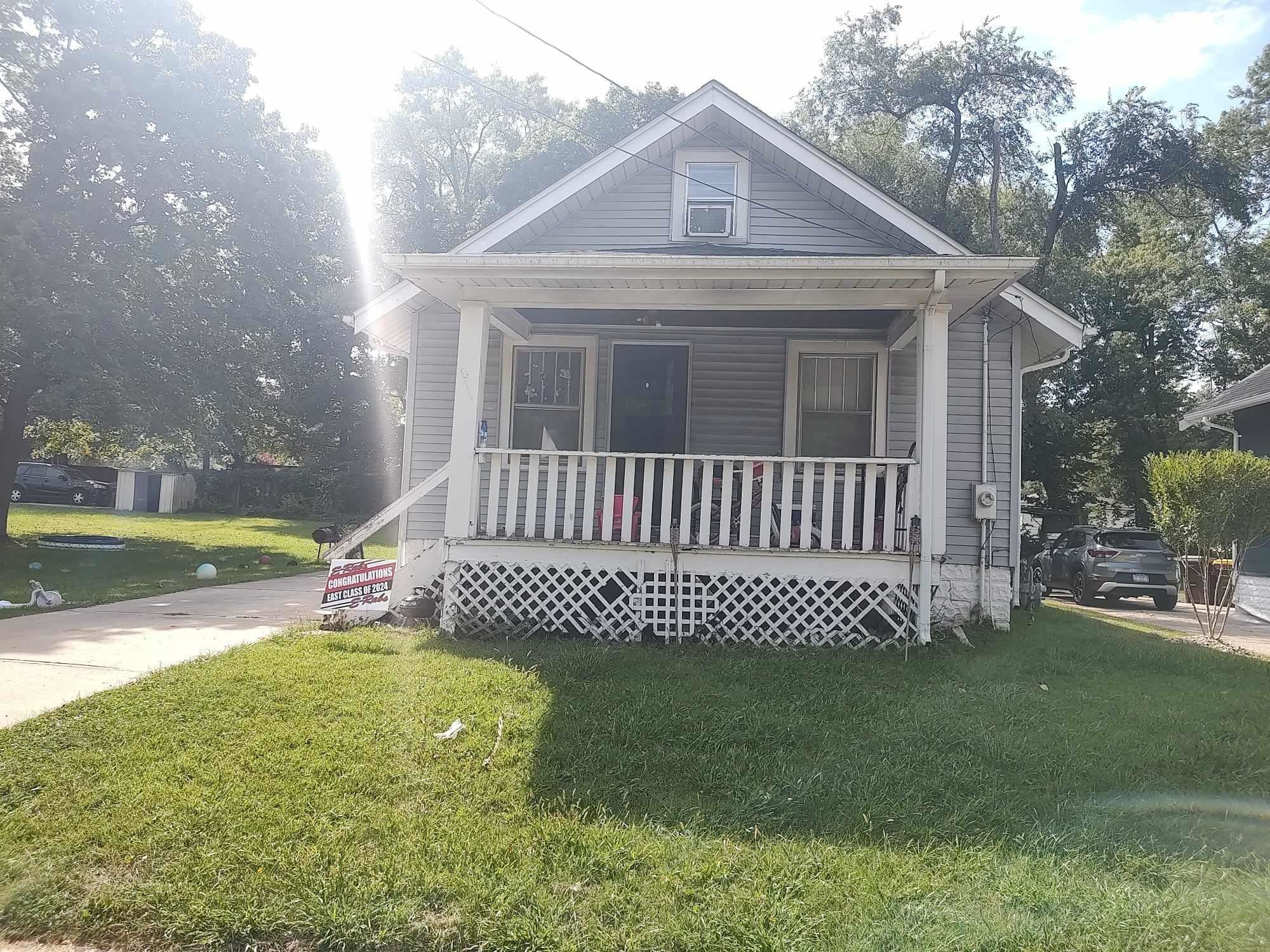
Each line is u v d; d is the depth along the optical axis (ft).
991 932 9.68
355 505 109.91
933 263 23.57
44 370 54.80
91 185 54.08
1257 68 107.55
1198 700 20.08
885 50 98.43
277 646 23.40
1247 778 14.84
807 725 16.88
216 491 115.75
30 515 89.04
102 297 51.29
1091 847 11.93
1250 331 106.63
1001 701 19.15
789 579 25.77
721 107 30.99
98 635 25.75
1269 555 48.96
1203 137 98.68
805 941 9.61
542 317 32.45
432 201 112.88
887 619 25.20
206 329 57.72
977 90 97.50
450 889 10.59
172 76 56.54
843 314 30.40
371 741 15.53
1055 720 17.99
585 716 17.11
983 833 12.42
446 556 26.40
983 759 15.42
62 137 52.70
